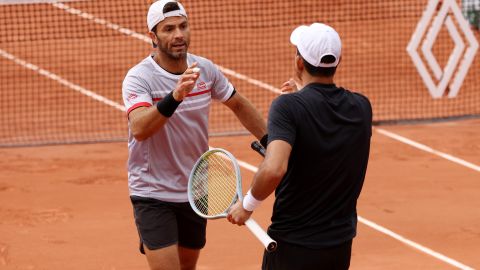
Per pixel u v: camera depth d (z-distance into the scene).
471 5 70.44
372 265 26.81
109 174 39.06
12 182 37.75
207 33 72.56
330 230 16.03
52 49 67.88
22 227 31.31
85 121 51.69
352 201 16.33
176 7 19.06
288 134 15.34
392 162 40.75
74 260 27.69
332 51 15.74
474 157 41.78
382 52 67.88
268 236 15.74
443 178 38.00
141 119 18.22
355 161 15.99
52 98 57.00
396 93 57.78
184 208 20.00
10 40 66.88
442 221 31.70
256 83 60.25
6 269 26.84
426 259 27.48
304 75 16.20
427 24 54.28
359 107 16.12
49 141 46.59
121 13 75.19
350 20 68.19
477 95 57.50
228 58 66.56
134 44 69.69
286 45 69.88
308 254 15.99
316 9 78.00
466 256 27.86
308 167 15.70
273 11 77.81
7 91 58.53
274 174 15.01
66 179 38.25
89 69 63.69
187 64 19.72
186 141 19.66
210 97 20.22
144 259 27.72
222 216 16.64
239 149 43.56
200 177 17.94
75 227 31.30
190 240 20.66
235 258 27.55
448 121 50.22
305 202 15.95
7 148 44.78
